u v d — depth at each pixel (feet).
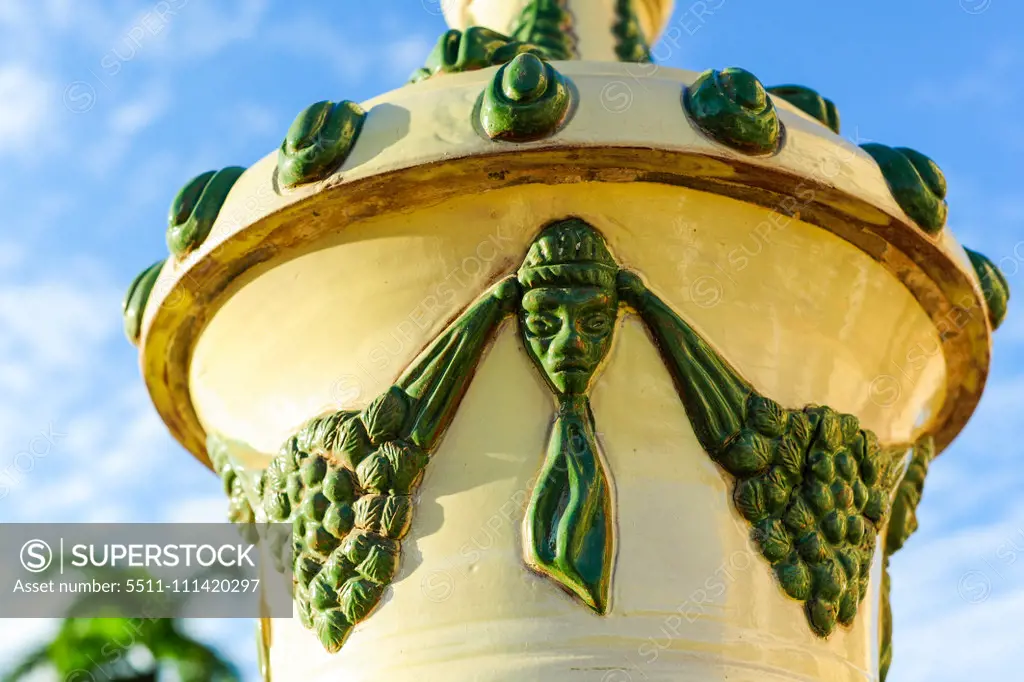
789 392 9.99
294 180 9.81
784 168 9.55
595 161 9.45
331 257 10.09
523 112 9.27
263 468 10.70
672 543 9.29
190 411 12.37
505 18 13.01
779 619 9.48
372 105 10.21
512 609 9.09
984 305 10.85
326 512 9.74
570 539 9.06
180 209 10.57
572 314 9.50
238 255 10.31
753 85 9.51
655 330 9.62
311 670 9.86
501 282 9.71
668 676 8.96
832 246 10.09
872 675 10.36
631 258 9.74
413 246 9.88
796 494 9.75
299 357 10.37
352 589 9.51
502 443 9.49
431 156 9.46
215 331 10.99
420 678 9.14
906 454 11.44
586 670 8.88
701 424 9.56
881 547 10.98
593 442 9.39
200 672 33.32
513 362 9.62
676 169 9.53
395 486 9.53
